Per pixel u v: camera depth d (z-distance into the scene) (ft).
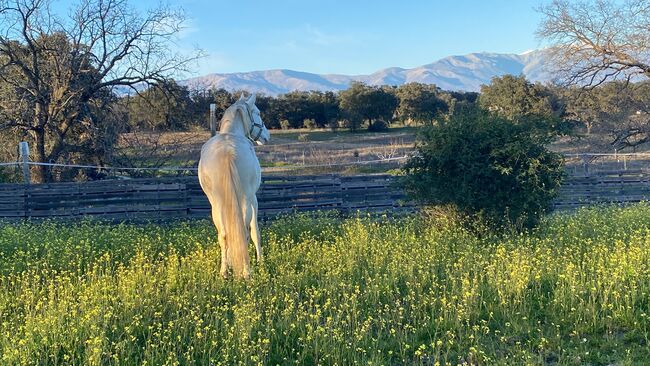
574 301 23.32
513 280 24.75
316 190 48.24
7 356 17.93
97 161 67.36
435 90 234.79
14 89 65.41
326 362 19.31
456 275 27.45
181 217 47.01
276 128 217.56
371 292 24.93
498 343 20.44
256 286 25.18
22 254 30.42
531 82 148.87
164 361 19.07
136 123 73.20
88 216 44.57
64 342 19.89
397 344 20.44
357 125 201.46
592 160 82.64
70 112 66.90
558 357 19.08
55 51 65.00
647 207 45.52
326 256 29.63
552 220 40.86
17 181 63.21
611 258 27.14
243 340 19.65
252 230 26.58
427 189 36.58
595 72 85.15
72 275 27.55
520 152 33.88
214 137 27.45
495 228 35.96
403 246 32.60
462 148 35.24
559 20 83.76
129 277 26.12
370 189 48.65
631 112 88.43
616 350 19.42
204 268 28.07
